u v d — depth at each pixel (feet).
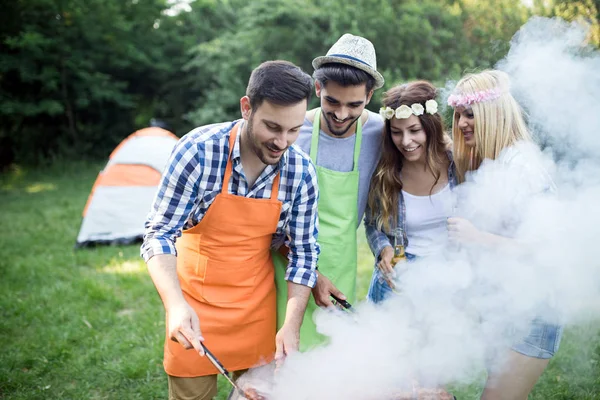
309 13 31.76
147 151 19.56
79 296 13.29
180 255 6.15
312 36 31.86
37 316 12.12
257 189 5.80
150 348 10.52
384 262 6.97
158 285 5.42
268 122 5.05
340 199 6.82
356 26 28.78
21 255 17.21
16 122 41.81
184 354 5.93
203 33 46.93
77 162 41.32
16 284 14.20
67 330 11.36
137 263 16.28
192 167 5.53
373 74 6.18
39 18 41.11
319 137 6.89
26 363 9.99
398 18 28.48
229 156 5.64
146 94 48.32
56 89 41.27
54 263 16.19
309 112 7.07
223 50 39.11
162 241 5.63
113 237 18.38
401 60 27.91
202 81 45.11
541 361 6.12
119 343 10.75
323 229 6.82
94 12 42.06
